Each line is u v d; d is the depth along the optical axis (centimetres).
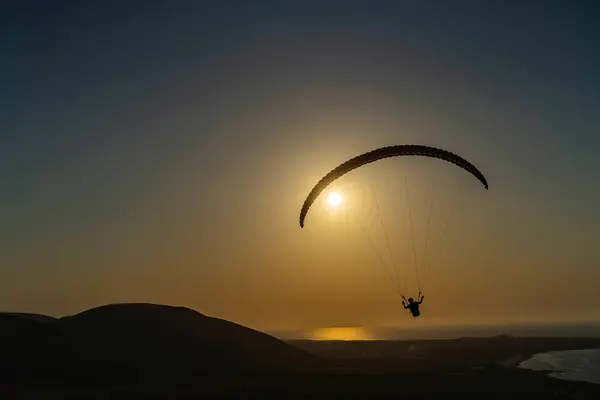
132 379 5716
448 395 5075
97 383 5469
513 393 5328
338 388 5344
